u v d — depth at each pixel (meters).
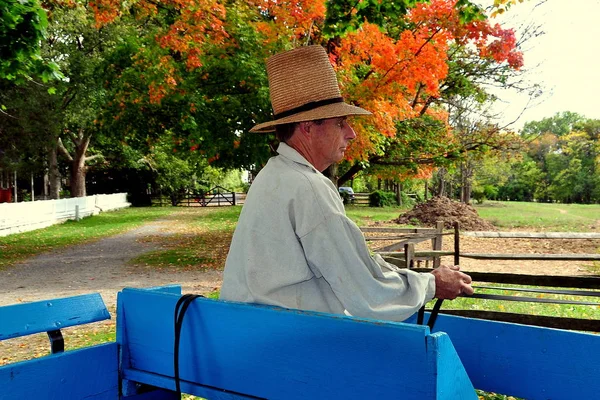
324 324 1.60
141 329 2.16
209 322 1.91
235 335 1.83
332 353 1.59
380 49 10.78
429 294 1.91
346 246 1.83
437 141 16.98
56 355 2.04
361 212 32.75
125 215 33.19
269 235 1.90
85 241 19.41
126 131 15.11
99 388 2.16
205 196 46.38
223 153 14.21
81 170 35.50
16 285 11.05
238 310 1.81
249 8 12.13
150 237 20.42
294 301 1.90
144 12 13.15
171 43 11.02
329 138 2.13
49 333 2.30
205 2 10.35
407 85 11.05
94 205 34.25
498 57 10.77
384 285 1.82
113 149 38.06
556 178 74.56
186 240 19.12
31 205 24.14
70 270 12.99
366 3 7.27
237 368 1.83
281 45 11.56
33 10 7.70
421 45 10.66
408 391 1.44
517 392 2.17
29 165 32.28
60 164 42.38
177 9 11.84
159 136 16.00
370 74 11.82
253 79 12.30
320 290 1.95
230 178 57.03
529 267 12.44
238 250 1.99
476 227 22.67
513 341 2.18
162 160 42.38
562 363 2.07
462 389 1.47
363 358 1.52
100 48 24.08
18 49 8.10
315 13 10.58
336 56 11.72
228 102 13.15
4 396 1.88
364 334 1.52
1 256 15.55
